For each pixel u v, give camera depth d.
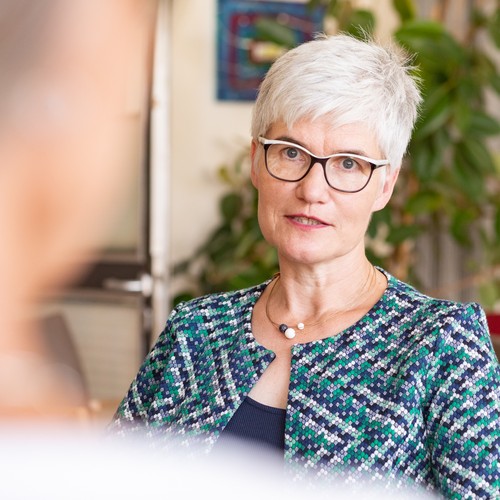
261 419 1.60
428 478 1.50
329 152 1.62
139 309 4.54
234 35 5.42
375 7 5.43
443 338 1.52
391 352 1.56
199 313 1.80
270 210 1.68
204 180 5.49
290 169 1.66
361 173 1.64
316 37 1.72
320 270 1.66
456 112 4.38
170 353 1.77
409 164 4.79
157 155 4.71
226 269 5.10
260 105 1.70
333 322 1.65
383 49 1.67
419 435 1.50
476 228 4.88
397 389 1.51
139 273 4.62
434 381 1.51
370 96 1.60
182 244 5.48
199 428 1.62
